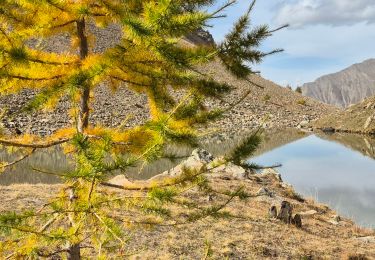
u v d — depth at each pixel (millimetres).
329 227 19078
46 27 4305
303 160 39562
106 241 4852
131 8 4062
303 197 25000
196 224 15273
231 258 13305
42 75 4164
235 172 24156
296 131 67812
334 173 34156
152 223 4699
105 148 3498
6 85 4098
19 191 16297
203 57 3639
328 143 54188
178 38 3900
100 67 3967
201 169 4223
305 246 15391
